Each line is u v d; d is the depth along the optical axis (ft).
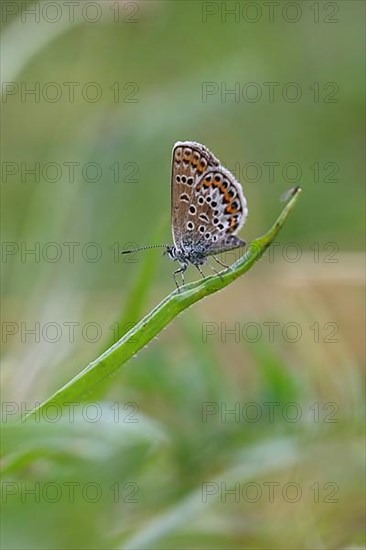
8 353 2.00
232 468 1.86
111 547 1.73
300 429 1.90
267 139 2.48
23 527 1.65
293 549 1.86
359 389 1.92
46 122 2.35
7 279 2.10
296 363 2.00
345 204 2.44
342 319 2.05
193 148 1.80
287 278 2.07
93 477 1.72
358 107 2.53
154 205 2.22
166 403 1.92
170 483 1.85
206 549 1.82
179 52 2.36
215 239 1.81
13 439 1.68
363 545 1.87
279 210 2.45
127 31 2.26
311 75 2.52
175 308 1.67
